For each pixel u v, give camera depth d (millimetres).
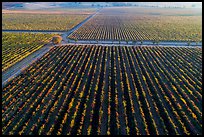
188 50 63844
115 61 53344
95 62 52562
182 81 43219
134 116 31781
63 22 122750
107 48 64438
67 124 30172
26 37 80438
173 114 32531
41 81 42688
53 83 41844
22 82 42344
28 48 65062
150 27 108000
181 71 47719
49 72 47000
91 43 72875
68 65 50750
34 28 101812
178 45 71312
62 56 57406
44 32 93438
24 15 161000
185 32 93062
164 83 41750
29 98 36375
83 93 37750
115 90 38406
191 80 43125
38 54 59938
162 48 65938
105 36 84438
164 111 33125
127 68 49125
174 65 51656
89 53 60031
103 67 49281
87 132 28734
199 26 111125
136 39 79562
